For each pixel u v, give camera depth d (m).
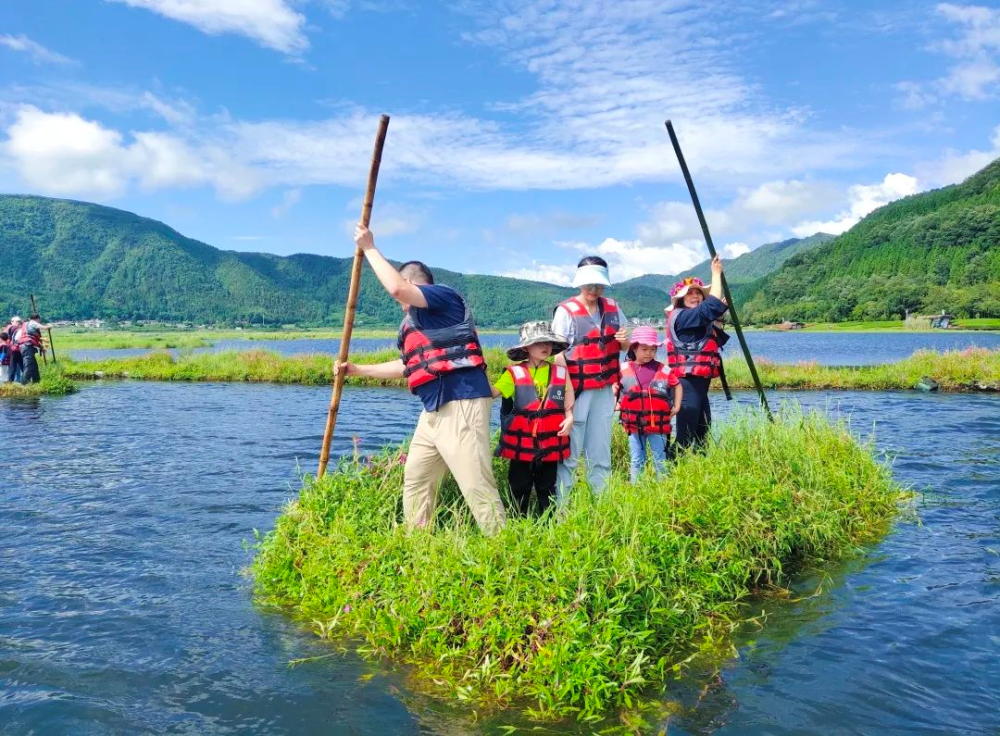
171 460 10.61
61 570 5.85
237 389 23.64
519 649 3.95
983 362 22.86
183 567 5.93
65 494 8.43
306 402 19.41
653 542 4.74
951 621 4.66
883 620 4.70
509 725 3.50
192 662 4.22
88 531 6.94
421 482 5.29
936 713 3.57
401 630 4.35
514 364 5.69
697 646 4.35
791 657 4.20
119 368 29.22
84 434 13.28
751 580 5.43
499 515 5.03
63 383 22.44
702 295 7.45
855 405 17.84
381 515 5.49
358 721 3.56
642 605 4.30
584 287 6.10
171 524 7.18
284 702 3.75
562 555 4.25
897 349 58.19
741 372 23.84
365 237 5.06
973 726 3.45
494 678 3.90
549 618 3.95
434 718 3.58
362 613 4.52
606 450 6.23
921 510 7.38
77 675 4.07
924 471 9.27
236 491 8.59
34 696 3.83
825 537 6.11
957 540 6.37
